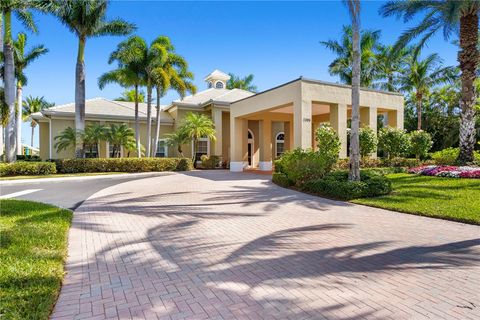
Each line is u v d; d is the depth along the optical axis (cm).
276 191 1098
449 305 307
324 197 964
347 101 1593
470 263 417
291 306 309
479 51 1445
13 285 345
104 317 292
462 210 689
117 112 2503
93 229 618
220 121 2455
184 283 366
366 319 284
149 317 292
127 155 2419
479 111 2277
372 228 603
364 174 1036
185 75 2395
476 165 1382
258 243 519
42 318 280
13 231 562
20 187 1337
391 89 2775
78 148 1984
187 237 558
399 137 1650
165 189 1202
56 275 376
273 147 2667
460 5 1241
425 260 430
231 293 339
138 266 422
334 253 464
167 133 2611
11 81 1844
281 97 1589
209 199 953
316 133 1455
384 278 373
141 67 2177
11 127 1834
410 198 851
